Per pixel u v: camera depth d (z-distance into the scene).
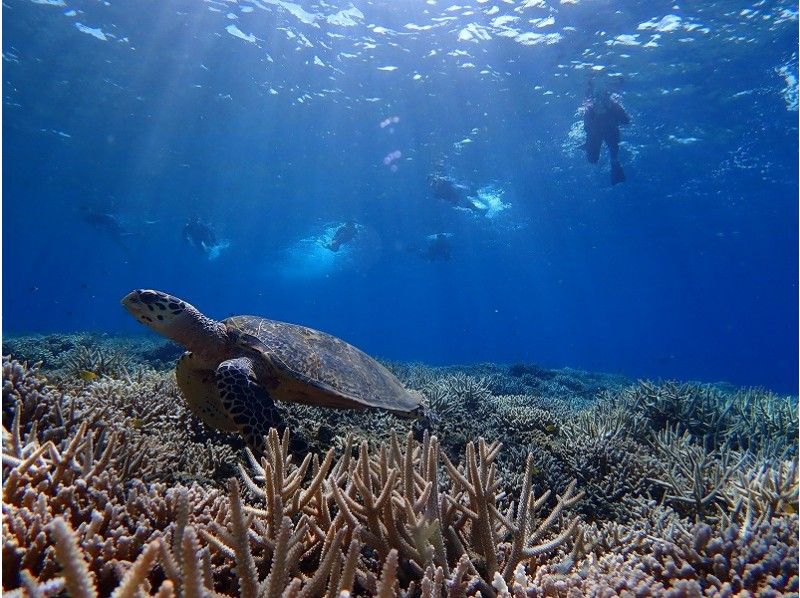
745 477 4.11
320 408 6.21
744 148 27.27
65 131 28.41
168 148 29.91
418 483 2.89
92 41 20.50
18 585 1.94
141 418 4.89
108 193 37.91
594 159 20.31
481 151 28.92
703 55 19.69
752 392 8.91
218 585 2.35
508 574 2.52
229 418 4.86
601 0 17.05
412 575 2.48
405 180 34.06
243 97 24.58
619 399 8.39
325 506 2.78
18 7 18.56
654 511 4.30
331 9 18.86
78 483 2.55
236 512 1.81
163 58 21.62
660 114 23.91
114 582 2.05
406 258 59.34
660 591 2.25
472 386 8.82
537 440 6.46
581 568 2.66
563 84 22.14
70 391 5.04
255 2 18.56
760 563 2.58
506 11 18.12
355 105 25.33
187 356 5.19
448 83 22.98
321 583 1.96
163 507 2.63
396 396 5.91
